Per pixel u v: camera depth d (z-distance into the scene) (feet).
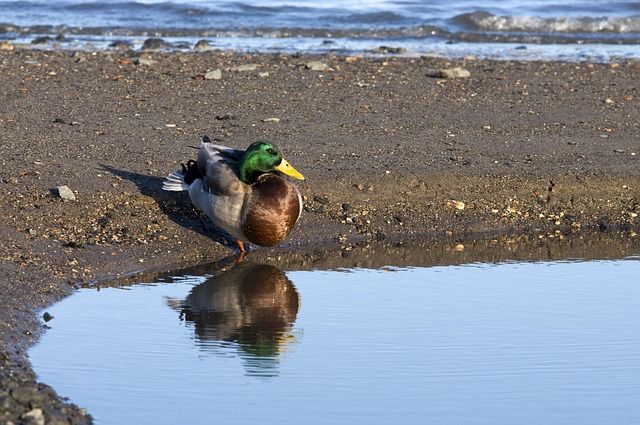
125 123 60.70
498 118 64.39
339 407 30.66
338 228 49.21
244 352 34.99
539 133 61.05
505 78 76.18
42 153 53.42
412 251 48.01
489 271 45.32
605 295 42.06
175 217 47.44
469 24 108.47
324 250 47.67
